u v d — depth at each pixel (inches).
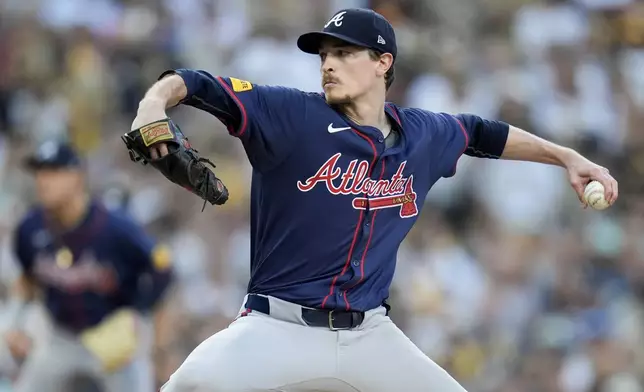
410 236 1569.9
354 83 610.9
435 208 1652.3
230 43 1898.4
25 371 1101.1
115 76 1863.9
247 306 621.3
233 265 1530.5
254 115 589.3
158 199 1614.2
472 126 678.5
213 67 1886.1
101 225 1015.0
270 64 1769.2
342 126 608.4
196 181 563.2
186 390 596.7
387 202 623.8
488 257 1571.1
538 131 1753.2
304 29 1892.2
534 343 1427.2
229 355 600.1
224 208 1599.4
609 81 1884.8
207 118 1718.8
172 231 1581.0
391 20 1939.0
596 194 671.1
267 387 603.5
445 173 665.0
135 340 1031.0
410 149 632.4
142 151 552.7
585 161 679.7
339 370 615.2
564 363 1364.4
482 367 1432.1
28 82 1908.2
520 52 1895.9
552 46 1891.0
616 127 1814.7
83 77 1839.3
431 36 1930.4
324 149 603.8
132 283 1035.9
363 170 612.7
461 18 1984.5
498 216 1626.5
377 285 629.6
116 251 1021.2
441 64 1872.5
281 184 606.5
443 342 1446.9
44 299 1037.8
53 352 1037.2
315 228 609.3
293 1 1910.7
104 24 1941.4
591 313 1454.2
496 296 1509.6
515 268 1546.5
